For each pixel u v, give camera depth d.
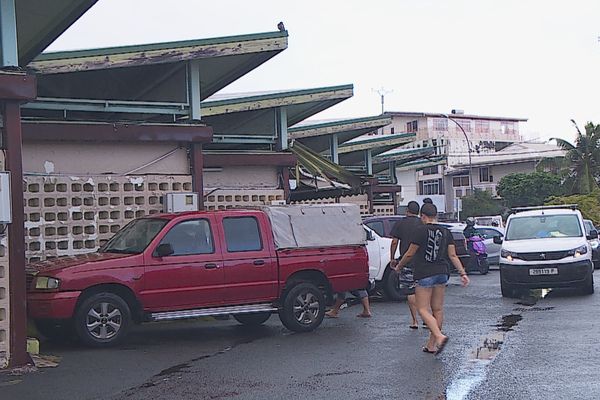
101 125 13.62
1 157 9.21
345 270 12.39
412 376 8.52
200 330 12.66
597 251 26.28
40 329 11.38
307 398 7.62
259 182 18.09
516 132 82.56
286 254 11.91
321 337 11.57
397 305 16.03
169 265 10.97
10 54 9.68
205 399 7.66
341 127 23.55
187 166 14.72
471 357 9.59
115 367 9.32
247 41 15.01
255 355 10.09
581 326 11.92
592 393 7.53
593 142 53.53
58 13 11.80
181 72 15.25
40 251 13.03
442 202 58.47
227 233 11.55
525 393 7.60
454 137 77.62
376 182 24.62
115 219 13.80
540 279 16.44
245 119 19.31
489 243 27.78
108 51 13.68
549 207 18.89
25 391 8.07
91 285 10.46
